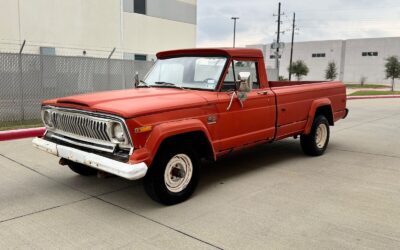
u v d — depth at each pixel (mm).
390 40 71500
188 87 5672
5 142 8508
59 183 5695
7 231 4066
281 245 3775
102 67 13133
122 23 26125
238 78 5398
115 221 4344
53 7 21344
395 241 3877
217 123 5309
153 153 4363
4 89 10828
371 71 74250
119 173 4137
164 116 4574
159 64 6328
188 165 5000
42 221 4332
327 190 5457
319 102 7352
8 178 5914
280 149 8242
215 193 5301
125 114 4199
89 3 23359
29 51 20391
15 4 19578
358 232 4078
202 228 4160
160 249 3691
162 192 4680
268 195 5227
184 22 32500
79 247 3723
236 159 7332
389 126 12133
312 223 4297
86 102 4621
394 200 5066
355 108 18875
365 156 7664
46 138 5418
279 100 6438
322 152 7719
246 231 4086
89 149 4680
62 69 12078
